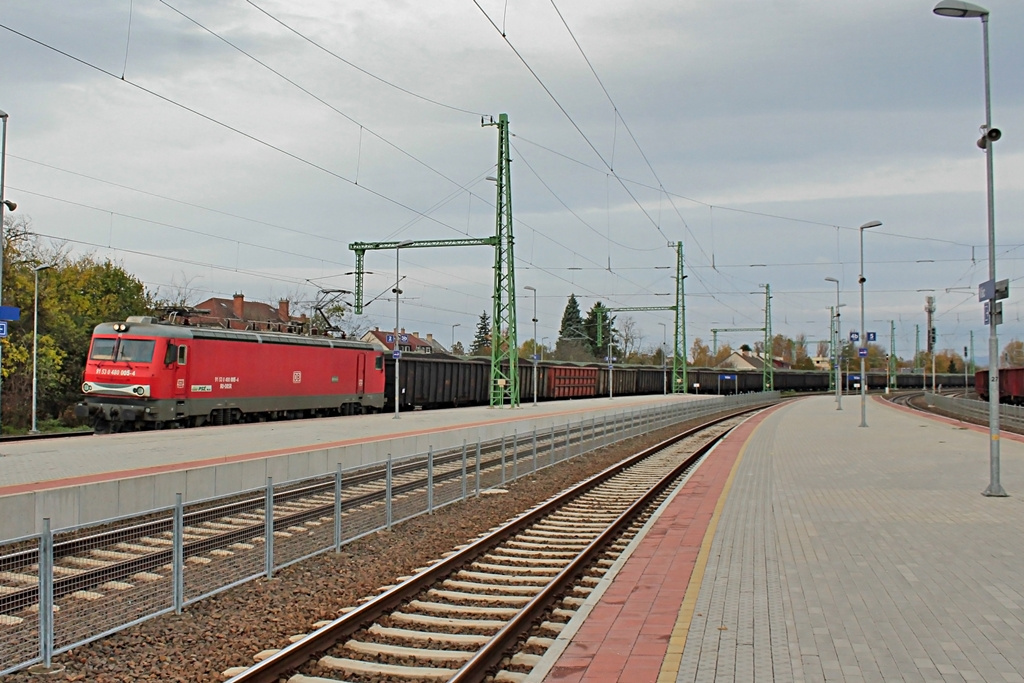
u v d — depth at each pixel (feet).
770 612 27.50
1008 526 42.34
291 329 127.85
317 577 35.63
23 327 145.38
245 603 31.42
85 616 26.61
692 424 159.74
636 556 36.55
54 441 82.23
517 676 24.13
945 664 22.31
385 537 44.21
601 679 21.85
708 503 51.47
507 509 55.98
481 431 97.19
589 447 96.22
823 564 34.30
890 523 43.47
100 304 187.11
